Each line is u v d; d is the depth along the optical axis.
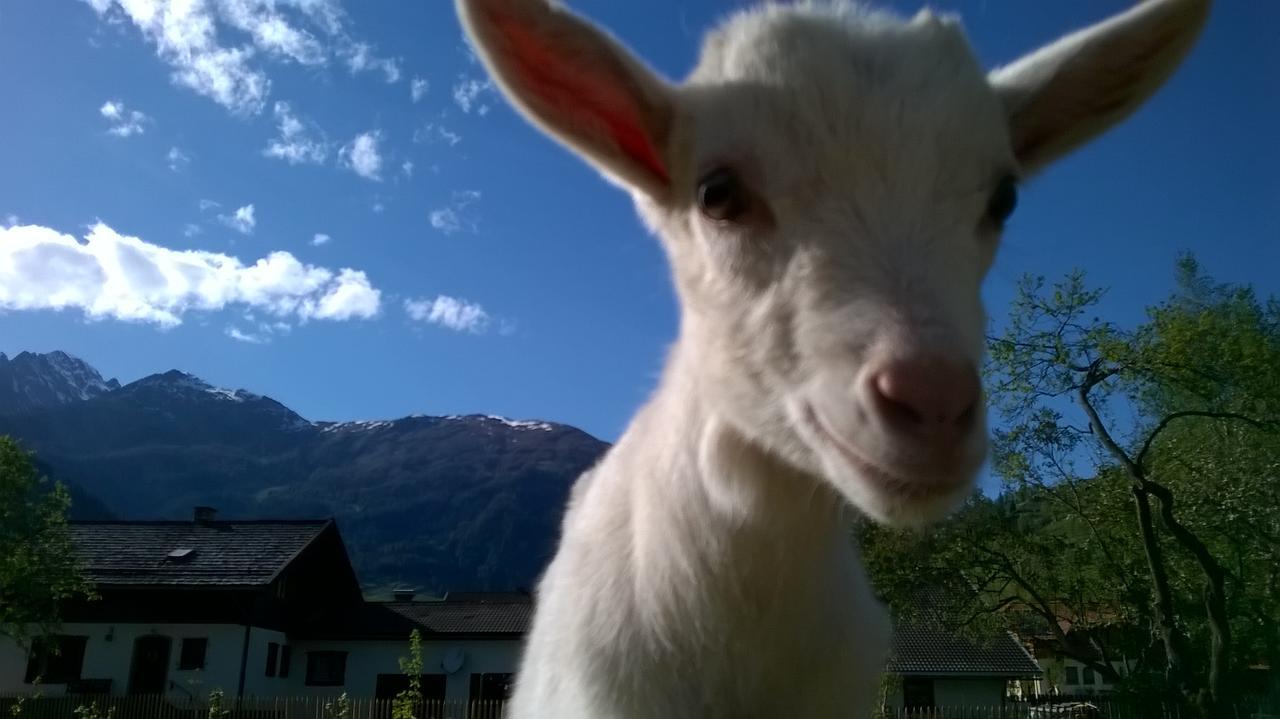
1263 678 17.27
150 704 28.86
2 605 29.50
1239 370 19.45
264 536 39.88
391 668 37.12
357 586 42.28
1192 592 20.17
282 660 37.09
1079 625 23.05
